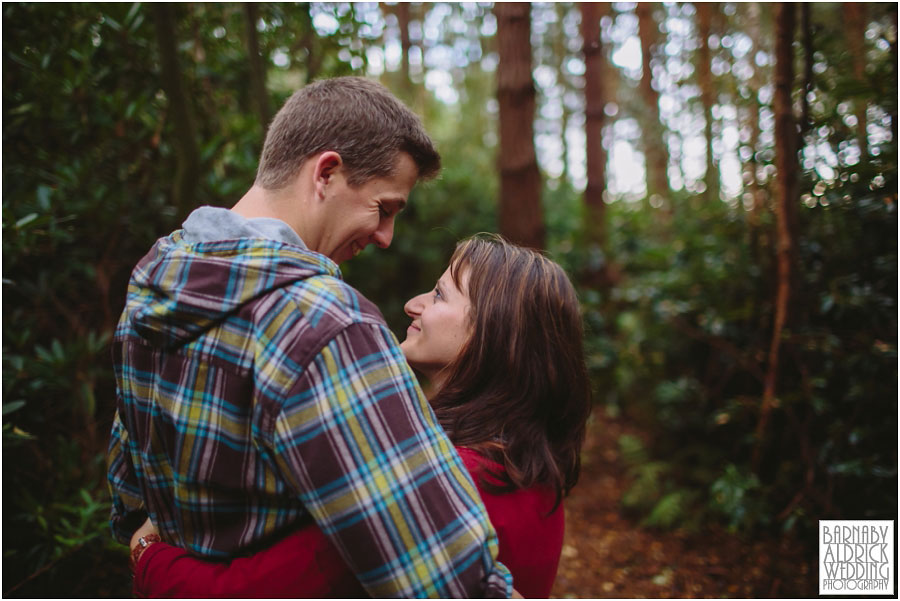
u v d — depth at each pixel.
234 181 2.10
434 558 0.62
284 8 2.14
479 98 9.05
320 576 0.69
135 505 0.89
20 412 1.57
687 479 2.92
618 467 3.42
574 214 6.59
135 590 0.80
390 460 0.64
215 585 0.68
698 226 3.21
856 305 2.13
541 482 0.84
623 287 4.33
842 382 2.31
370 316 0.70
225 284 0.69
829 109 2.14
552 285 0.92
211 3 2.24
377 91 0.83
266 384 0.64
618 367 3.83
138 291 0.76
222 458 0.67
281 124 0.81
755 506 2.40
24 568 1.55
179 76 1.70
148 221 1.92
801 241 2.38
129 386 0.76
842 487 2.20
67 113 1.80
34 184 1.71
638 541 2.67
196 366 0.68
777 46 2.18
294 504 0.68
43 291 1.68
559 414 0.91
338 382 0.64
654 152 5.45
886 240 2.12
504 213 3.69
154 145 1.95
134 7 1.75
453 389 0.92
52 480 1.60
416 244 4.82
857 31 2.21
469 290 0.94
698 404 2.98
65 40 1.76
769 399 2.41
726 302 2.77
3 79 1.68
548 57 8.76
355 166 0.79
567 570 2.51
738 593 2.23
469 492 0.68
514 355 0.88
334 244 0.82
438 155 0.88
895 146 1.95
